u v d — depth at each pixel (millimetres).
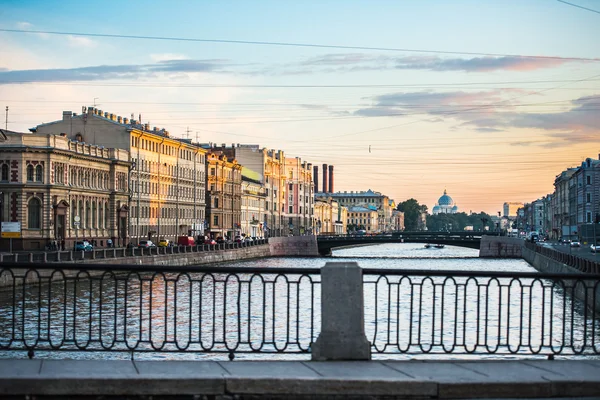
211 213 180875
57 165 107875
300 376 15648
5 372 15758
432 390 15555
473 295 65188
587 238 94500
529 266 136125
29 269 18297
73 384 15016
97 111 137750
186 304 50312
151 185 145125
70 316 43531
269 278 78375
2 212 103125
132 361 17203
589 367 17391
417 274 18703
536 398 15750
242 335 36531
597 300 54188
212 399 15258
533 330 41562
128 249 93125
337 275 17797
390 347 34125
